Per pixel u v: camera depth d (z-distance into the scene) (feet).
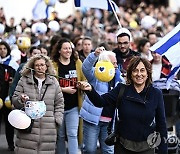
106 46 57.41
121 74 53.36
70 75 54.54
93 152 51.75
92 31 111.24
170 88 55.98
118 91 41.06
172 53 50.70
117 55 56.54
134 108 40.34
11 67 64.75
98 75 41.91
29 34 87.04
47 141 47.88
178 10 139.54
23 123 45.09
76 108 54.13
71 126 53.72
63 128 54.49
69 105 53.67
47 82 48.32
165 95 55.98
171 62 50.90
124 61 56.34
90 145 51.47
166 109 56.13
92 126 51.08
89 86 40.50
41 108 45.80
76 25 115.55
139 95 40.63
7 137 65.00
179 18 132.36
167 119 56.44
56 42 56.80
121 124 40.70
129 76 41.01
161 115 40.88
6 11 89.71
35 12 91.04
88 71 50.52
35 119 47.42
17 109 47.73
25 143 47.44
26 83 48.29
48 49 66.08
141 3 156.04
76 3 61.77
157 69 58.23
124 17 127.75
